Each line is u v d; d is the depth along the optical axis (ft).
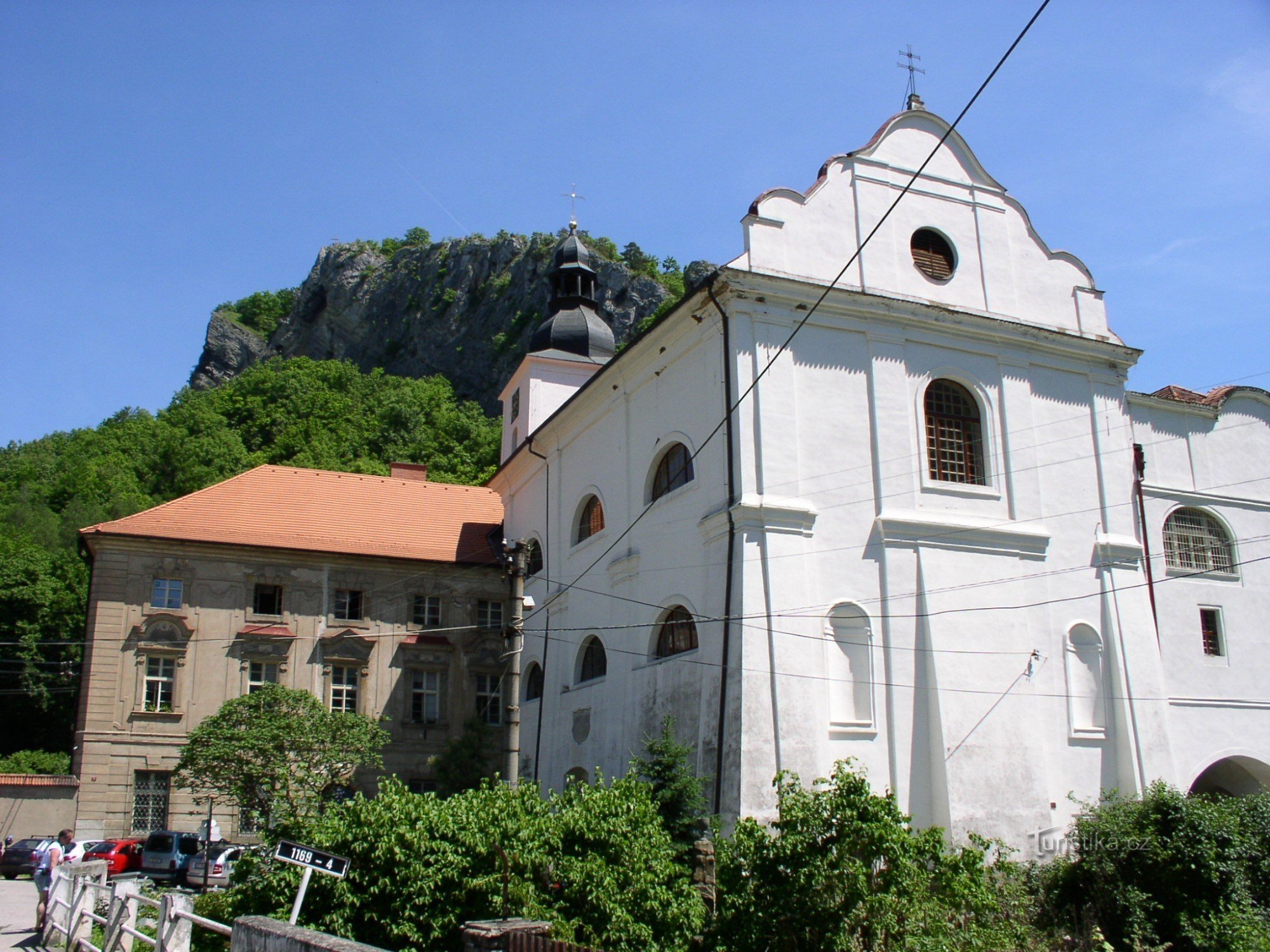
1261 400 106.11
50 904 56.18
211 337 563.48
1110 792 80.23
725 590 76.59
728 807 70.59
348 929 43.19
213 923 37.45
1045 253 97.35
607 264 396.78
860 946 46.44
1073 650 87.56
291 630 118.11
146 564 114.73
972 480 88.22
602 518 100.07
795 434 80.23
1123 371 97.55
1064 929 64.80
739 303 81.10
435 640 122.72
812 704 74.33
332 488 133.39
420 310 469.98
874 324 86.07
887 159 92.02
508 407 152.97
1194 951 64.54
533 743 107.55
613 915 45.29
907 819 47.80
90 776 108.06
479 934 34.91
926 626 80.69
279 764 91.81
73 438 337.52
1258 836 67.97
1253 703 96.17
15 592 176.45
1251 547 101.45
